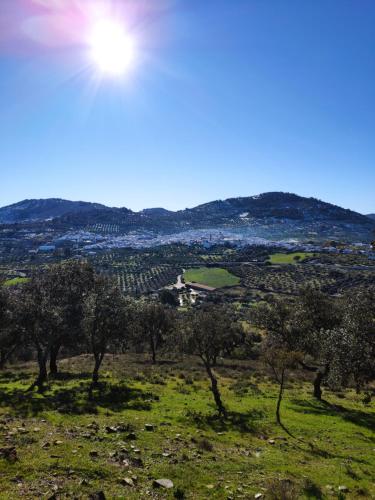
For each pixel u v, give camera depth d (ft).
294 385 134.92
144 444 55.21
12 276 539.29
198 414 82.07
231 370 161.17
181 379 133.08
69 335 135.03
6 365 166.91
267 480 46.78
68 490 35.50
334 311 119.24
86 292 140.97
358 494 47.03
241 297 476.54
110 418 70.38
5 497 32.19
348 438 75.31
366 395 124.16
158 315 197.57
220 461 52.75
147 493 38.11
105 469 42.04
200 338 95.96
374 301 87.15
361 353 80.69
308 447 67.10
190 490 41.04
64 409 74.13
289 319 123.95
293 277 566.36
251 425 78.38
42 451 44.83
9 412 69.77
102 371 140.97
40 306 112.68
